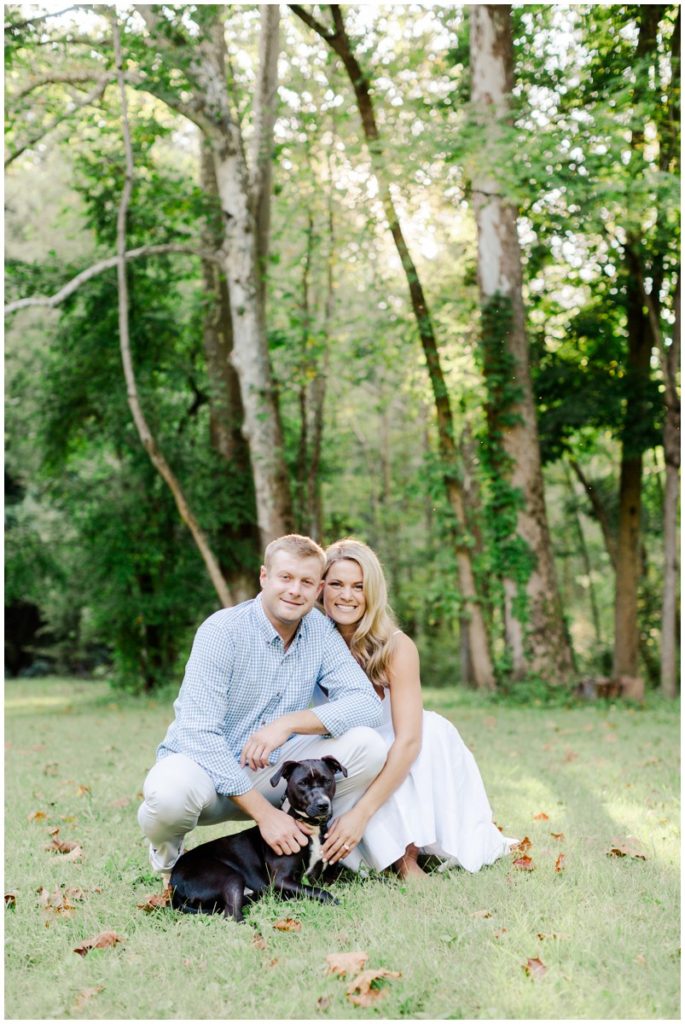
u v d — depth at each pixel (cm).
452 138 1220
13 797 641
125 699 1717
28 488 2206
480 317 1470
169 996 305
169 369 1769
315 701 469
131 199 1574
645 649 2102
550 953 325
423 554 2638
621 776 689
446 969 314
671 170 1291
